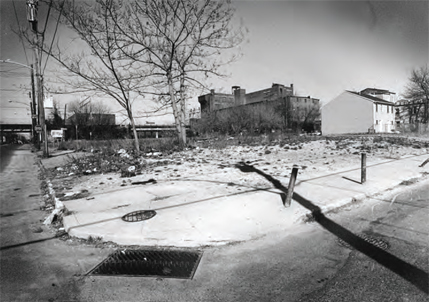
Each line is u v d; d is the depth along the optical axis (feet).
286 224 15.31
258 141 66.44
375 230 14.20
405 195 20.99
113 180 28.58
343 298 8.59
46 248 13.47
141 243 13.48
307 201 18.63
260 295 9.03
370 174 27.25
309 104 177.99
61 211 18.16
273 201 18.76
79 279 10.40
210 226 14.97
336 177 26.09
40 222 17.53
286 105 164.86
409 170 29.40
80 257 12.33
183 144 55.52
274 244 13.12
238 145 59.88
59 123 176.45
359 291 8.92
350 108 159.74
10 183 33.32
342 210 18.01
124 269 11.08
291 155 42.24
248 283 9.81
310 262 11.14
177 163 36.63
